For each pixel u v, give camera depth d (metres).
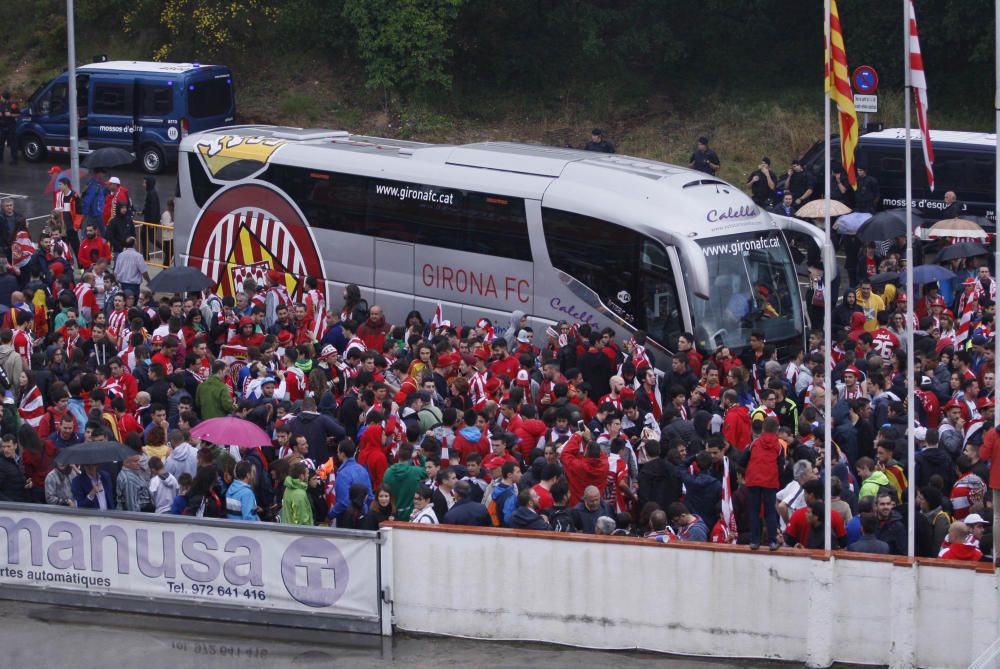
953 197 84.00
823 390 49.03
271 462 47.19
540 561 38.72
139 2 136.00
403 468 42.62
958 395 50.31
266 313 70.62
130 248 75.06
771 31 129.75
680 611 38.09
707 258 62.75
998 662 35.81
